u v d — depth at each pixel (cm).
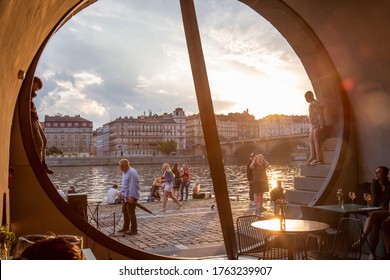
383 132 721
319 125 813
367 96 738
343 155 762
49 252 246
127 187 865
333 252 483
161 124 12769
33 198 540
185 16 596
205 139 598
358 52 726
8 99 383
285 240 516
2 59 291
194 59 598
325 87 811
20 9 288
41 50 545
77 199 616
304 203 802
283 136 5494
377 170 660
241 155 6234
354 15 691
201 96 597
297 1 738
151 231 893
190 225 961
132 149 12644
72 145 13050
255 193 1145
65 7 542
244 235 600
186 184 1495
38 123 585
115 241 563
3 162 394
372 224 587
